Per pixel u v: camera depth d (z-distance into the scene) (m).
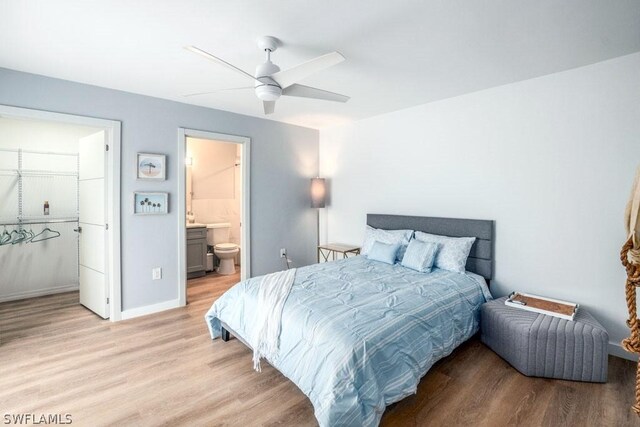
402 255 3.49
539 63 2.55
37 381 2.17
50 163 4.08
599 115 2.53
